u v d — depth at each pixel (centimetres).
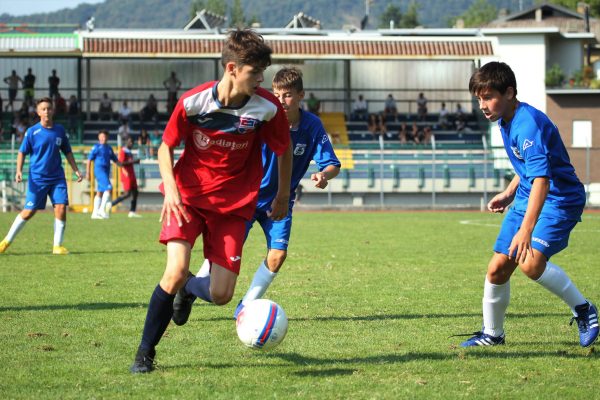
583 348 683
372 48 4269
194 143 590
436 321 812
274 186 766
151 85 4606
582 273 1237
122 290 1020
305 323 798
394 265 1330
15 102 4444
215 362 627
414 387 554
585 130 4366
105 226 2261
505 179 3850
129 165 2697
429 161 3838
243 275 1197
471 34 4525
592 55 6228
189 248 587
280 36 4275
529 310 879
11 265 1299
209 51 4200
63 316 828
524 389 550
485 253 1540
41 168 1445
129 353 657
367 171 3831
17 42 4272
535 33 4441
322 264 1343
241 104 573
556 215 652
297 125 785
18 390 544
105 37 4181
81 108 4394
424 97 4691
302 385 558
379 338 723
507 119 648
